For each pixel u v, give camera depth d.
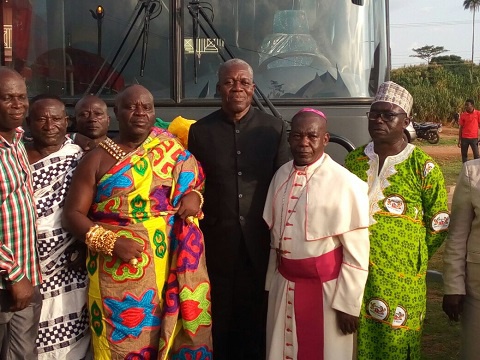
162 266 3.03
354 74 4.41
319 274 3.02
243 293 3.46
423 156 3.15
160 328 3.03
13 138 2.94
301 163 3.10
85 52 4.52
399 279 3.09
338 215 2.97
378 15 4.48
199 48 4.39
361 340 3.16
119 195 2.94
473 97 31.20
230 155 3.36
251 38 4.43
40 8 4.58
